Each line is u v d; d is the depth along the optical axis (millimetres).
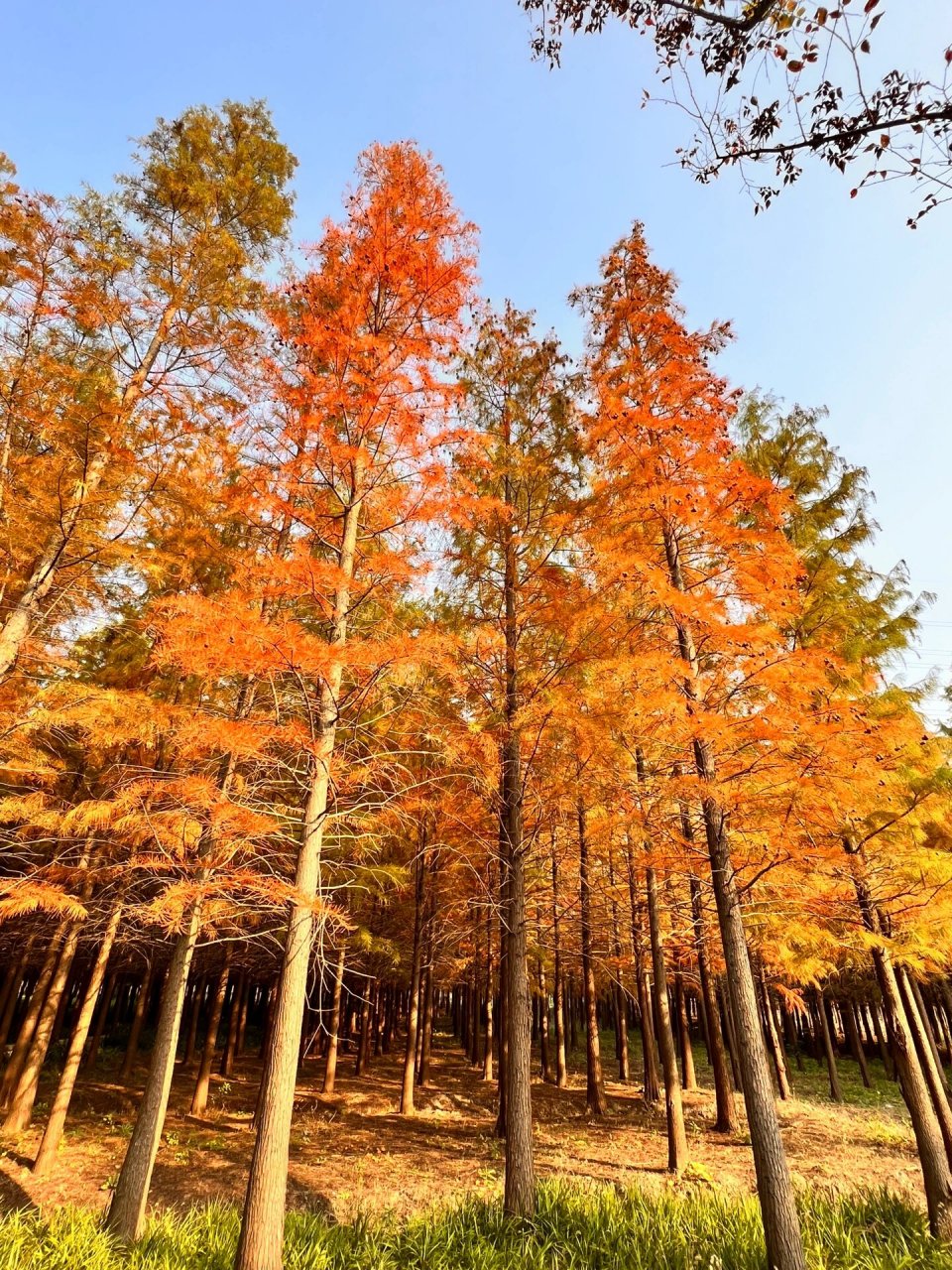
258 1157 5195
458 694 8977
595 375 8742
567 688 7953
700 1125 14164
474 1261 5906
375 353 7426
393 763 7320
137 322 8797
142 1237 6508
